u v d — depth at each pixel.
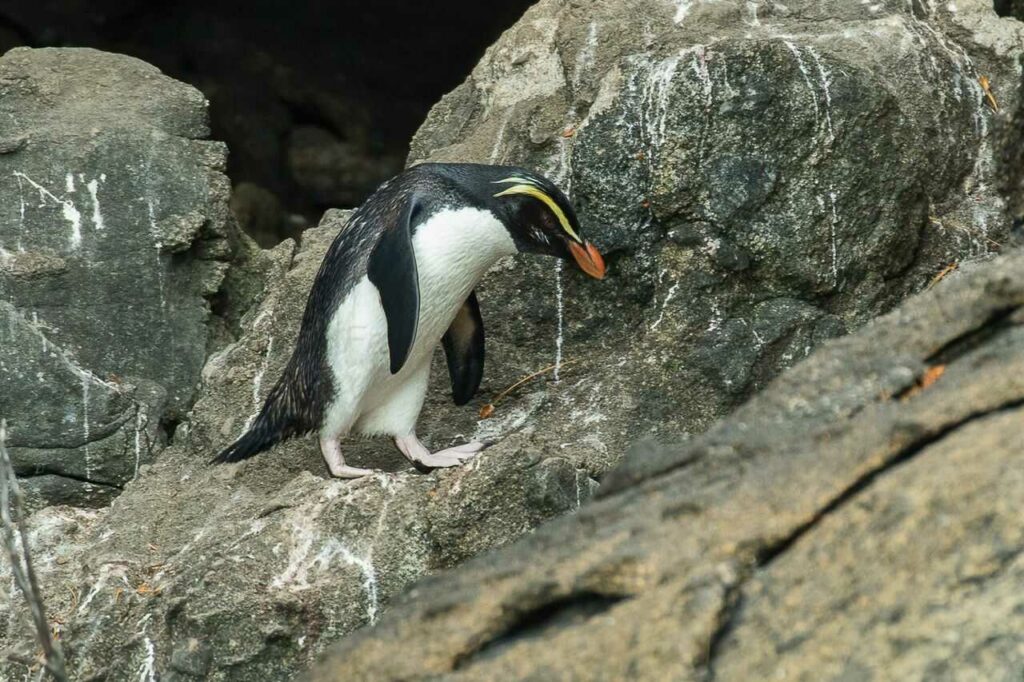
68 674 10.82
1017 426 5.91
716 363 11.69
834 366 7.06
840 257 12.03
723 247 11.85
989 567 5.46
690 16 13.52
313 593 10.25
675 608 5.80
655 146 11.97
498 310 12.52
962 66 13.38
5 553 11.75
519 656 5.99
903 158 12.17
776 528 6.01
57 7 23.45
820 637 5.56
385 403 11.45
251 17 23.75
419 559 10.42
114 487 12.95
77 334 13.35
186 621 10.31
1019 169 13.45
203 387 13.05
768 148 11.93
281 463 12.30
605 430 11.61
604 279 12.36
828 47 12.94
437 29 24.03
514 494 10.48
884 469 6.12
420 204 11.02
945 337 6.90
